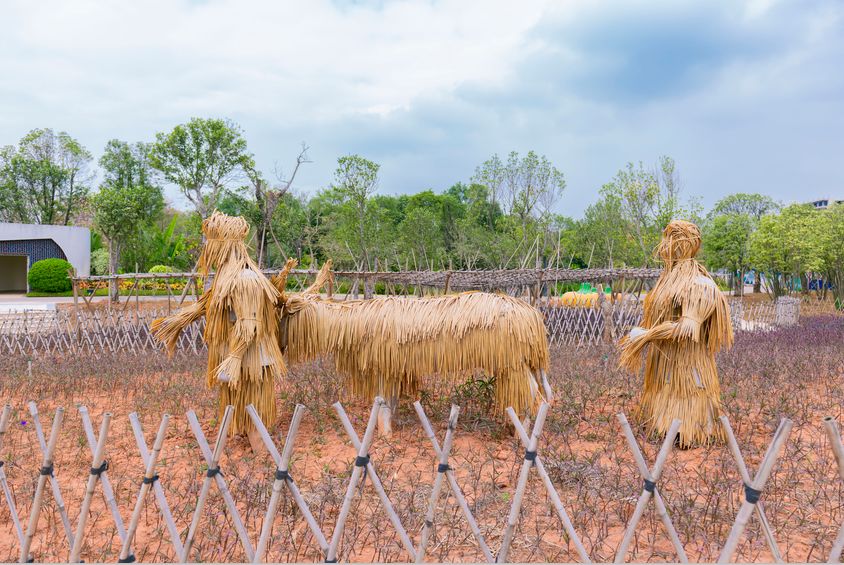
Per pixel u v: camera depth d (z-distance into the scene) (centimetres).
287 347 525
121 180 3262
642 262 2208
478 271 1182
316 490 405
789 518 360
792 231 2258
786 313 1559
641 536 344
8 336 1046
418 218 2706
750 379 696
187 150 2002
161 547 340
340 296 1638
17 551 341
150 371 805
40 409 633
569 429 527
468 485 416
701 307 464
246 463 460
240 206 2091
